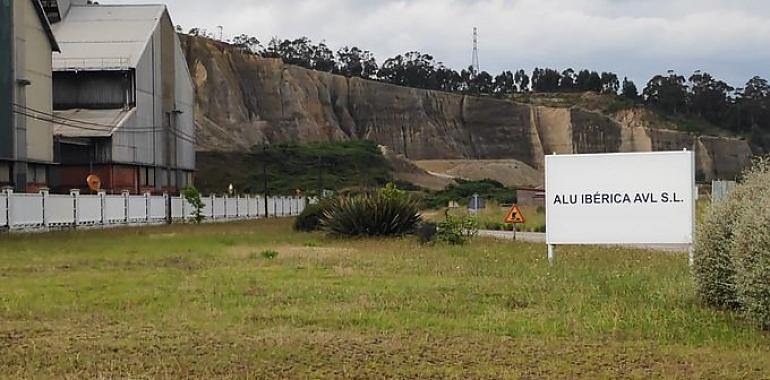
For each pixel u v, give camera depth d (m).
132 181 59.88
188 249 24.22
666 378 7.84
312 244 26.75
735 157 140.38
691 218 18.47
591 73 173.88
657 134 142.75
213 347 9.20
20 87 44.91
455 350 9.05
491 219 49.59
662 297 12.41
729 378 7.87
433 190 101.38
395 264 18.75
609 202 18.89
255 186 89.31
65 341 9.55
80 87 60.94
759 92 158.50
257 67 122.12
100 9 66.88
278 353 8.86
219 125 109.31
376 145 118.94
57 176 54.47
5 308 11.89
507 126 146.12
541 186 117.25
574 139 144.50
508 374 7.99
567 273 16.34
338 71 159.88
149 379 7.82
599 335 9.84
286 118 120.88
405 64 168.00
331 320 10.88
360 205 29.75
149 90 63.31
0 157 42.75
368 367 8.30
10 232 32.53
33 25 46.50
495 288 14.01
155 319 11.00
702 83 164.12
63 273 16.97
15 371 8.15
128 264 19.09
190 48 113.31
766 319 9.81
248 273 16.73
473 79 172.75
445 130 143.38
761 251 9.74
